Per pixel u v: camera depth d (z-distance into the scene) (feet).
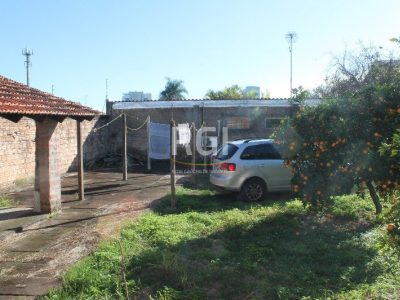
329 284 18.33
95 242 24.84
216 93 134.72
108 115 73.41
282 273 19.57
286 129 27.35
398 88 24.76
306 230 26.68
